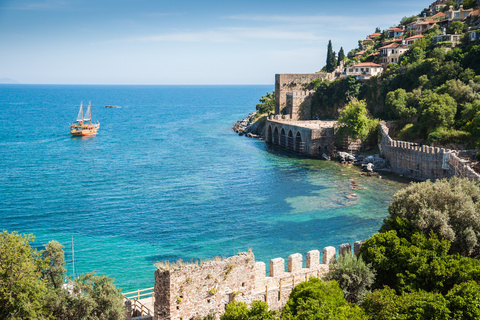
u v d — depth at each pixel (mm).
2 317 32062
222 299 36281
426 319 33750
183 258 71750
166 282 33375
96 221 91188
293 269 42500
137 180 127938
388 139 138625
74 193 113625
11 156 168750
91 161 159000
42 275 36875
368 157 144500
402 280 40219
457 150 121938
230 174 134625
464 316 33594
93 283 35625
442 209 49250
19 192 114688
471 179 94625
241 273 37281
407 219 49031
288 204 101375
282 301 40188
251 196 108938
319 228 84688
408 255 42062
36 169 144500
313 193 110875
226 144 197250
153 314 37406
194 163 153125
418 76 174375
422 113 137875
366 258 44188
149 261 70625
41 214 95938
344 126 159125
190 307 34562
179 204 102812
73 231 85312
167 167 146750
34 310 32031
